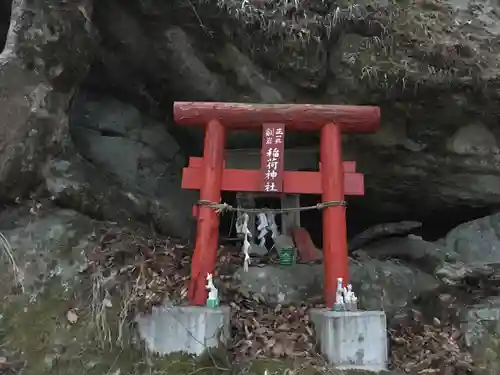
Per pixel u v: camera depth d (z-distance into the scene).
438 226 8.05
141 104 7.22
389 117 6.37
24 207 5.42
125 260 5.35
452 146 6.53
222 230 7.53
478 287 5.88
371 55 6.03
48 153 5.64
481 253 6.72
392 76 5.96
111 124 7.12
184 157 7.68
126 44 6.41
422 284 5.99
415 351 4.80
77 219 5.57
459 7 6.55
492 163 6.57
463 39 6.09
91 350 4.21
